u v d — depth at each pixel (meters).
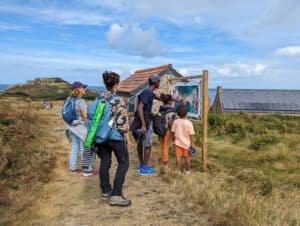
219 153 10.20
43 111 26.11
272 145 10.95
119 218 5.04
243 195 5.23
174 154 9.28
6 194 5.50
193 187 5.95
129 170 7.82
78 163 8.73
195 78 8.07
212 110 59.38
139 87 12.38
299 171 8.48
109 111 5.53
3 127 9.74
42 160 8.08
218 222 4.70
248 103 57.59
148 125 7.24
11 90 96.94
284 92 60.25
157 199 5.77
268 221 4.58
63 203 5.62
